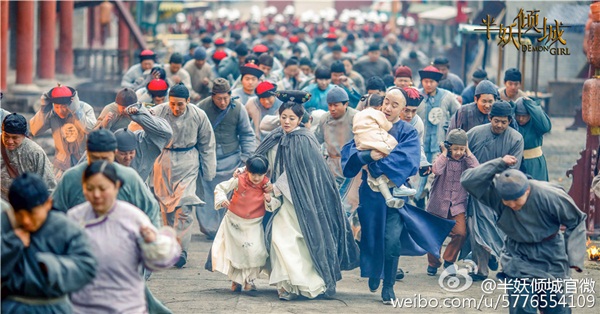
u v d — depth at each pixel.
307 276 17.72
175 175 20.80
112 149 13.02
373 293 18.78
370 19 123.06
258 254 17.91
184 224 20.89
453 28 87.44
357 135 17.70
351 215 20.09
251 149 23.38
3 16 44.44
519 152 19.95
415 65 54.53
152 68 28.16
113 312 11.98
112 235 11.96
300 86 30.77
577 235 14.53
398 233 17.77
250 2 171.50
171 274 20.16
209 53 43.84
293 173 17.73
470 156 19.70
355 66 38.72
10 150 16.95
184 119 20.70
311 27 109.56
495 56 67.12
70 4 55.12
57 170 20.77
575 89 55.12
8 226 11.35
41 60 51.16
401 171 17.52
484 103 21.62
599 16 23.83
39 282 11.28
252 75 26.80
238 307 17.39
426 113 25.41
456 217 19.83
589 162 24.19
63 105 20.27
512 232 14.63
